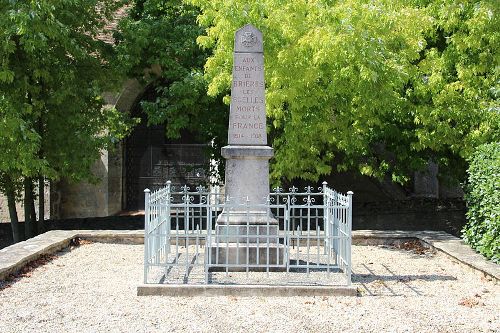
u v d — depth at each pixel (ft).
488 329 19.77
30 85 44.14
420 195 63.87
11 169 44.80
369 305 22.76
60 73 45.39
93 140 47.44
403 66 38.22
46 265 31.04
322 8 36.65
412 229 55.31
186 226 29.53
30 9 39.11
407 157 46.65
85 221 57.62
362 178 64.28
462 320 20.80
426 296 24.36
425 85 40.19
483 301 23.52
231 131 29.01
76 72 46.96
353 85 38.55
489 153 32.76
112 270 29.86
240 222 28.14
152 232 26.14
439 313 21.68
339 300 23.47
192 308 22.16
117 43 50.65
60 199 60.70
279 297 23.86
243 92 29.14
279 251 27.50
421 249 36.86
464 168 46.62
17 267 28.68
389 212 55.52
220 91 41.57
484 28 38.27
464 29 39.65
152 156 64.80
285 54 37.01
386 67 37.24
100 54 49.60
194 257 32.09
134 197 64.54
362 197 64.34
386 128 43.57
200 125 52.29
